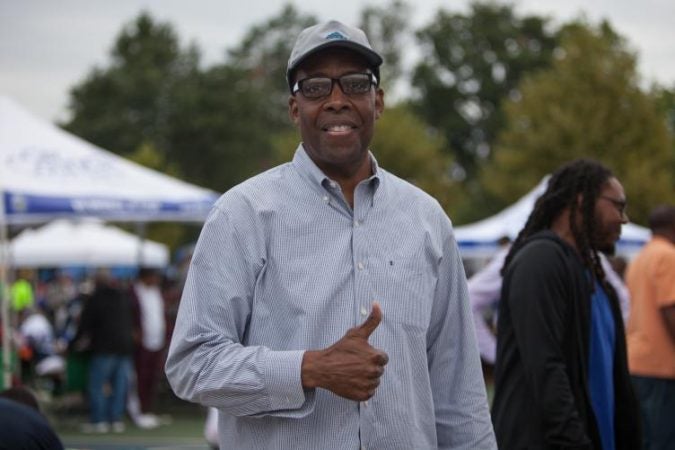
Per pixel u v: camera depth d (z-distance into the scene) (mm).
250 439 2822
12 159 10172
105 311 12828
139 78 62844
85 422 13500
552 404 3775
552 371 3799
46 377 14359
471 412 3068
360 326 2676
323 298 2807
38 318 16359
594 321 3986
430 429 2930
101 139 61625
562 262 3938
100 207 10336
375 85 3006
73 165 10594
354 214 2916
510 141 36250
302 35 3018
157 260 22172
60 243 21219
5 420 3916
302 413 2729
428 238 2994
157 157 50906
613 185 4176
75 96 63531
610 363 4012
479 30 57250
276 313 2822
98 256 21156
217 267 2830
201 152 63031
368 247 2889
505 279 4066
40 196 9844
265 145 63469
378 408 2795
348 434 2768
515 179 35375
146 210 10859
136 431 12750
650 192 32969
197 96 62594
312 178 2928
